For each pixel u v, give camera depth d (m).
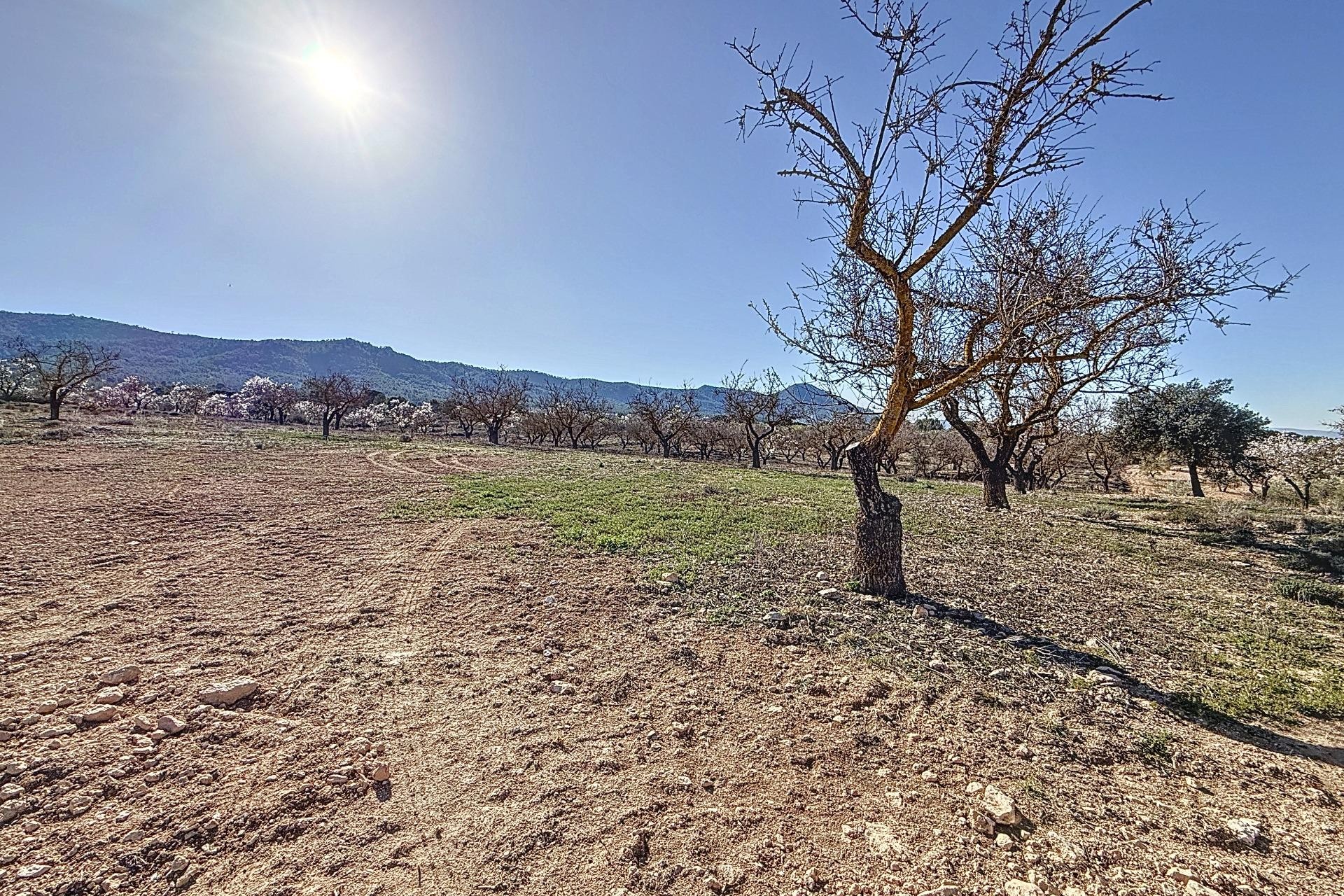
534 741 3.30
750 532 8.77
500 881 2.29
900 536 6.09
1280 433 19.77
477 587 6.00
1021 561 7.66
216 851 2.37
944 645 4.76
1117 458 24.97
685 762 3.14
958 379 6.17
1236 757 3.25
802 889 2.29
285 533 8.01
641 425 48.12
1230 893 2.26
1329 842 2.56
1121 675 4.30
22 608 4.82
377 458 19.81
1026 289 6.39
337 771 2.92
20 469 11.93
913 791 2.92
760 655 4.53
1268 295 5.36
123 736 3.09
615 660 4.41
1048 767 3.13
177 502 9.66
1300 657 4.65
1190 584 6.71
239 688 3.63
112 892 2.14
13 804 2.50
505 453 25.56
